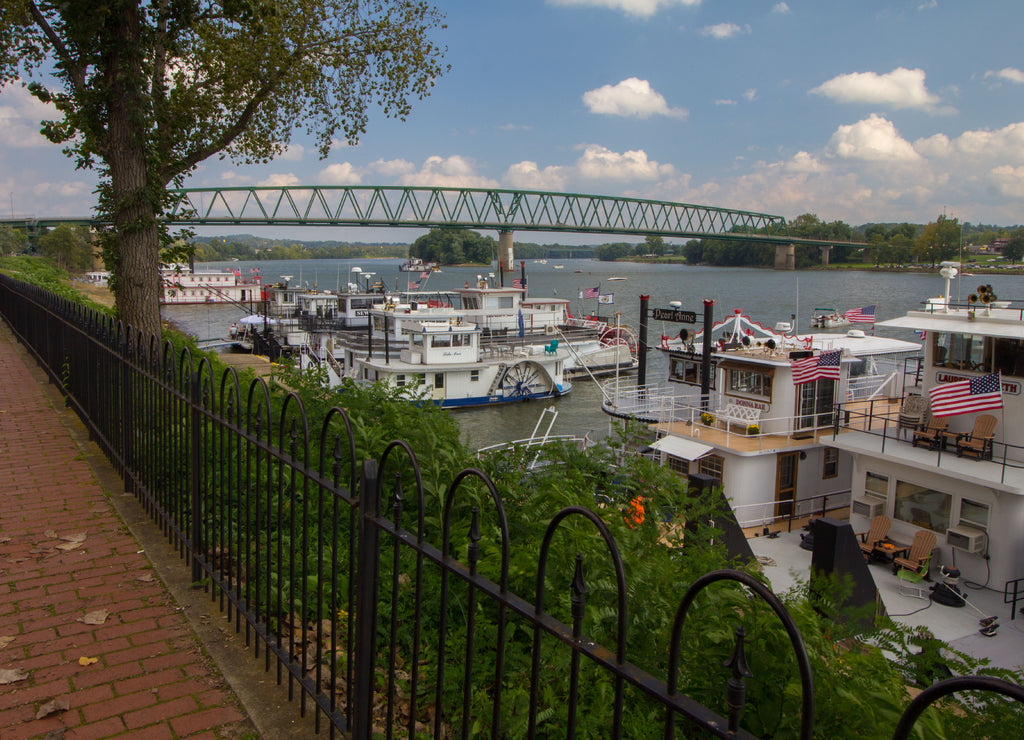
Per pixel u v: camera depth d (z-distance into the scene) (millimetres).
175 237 13867
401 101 15992
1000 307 15969
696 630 3945
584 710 3557
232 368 4719
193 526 5250
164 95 13336
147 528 6355
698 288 135625
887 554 14609
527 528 5629
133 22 11008
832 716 3561
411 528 5875
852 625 5352
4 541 6059
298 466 3664
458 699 3889
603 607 3908
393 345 41562
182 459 5609
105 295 97625
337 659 4422
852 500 16375
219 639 4586
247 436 4262
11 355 15867
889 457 15242
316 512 6215
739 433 19750
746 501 17969
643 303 30641
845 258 169500
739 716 1714
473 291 48656
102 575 5484
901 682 4234
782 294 113562
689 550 5477
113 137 11656
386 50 15094
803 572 14414
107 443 8102
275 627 4770
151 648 4496
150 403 6398
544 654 3877
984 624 12445
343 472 6605
